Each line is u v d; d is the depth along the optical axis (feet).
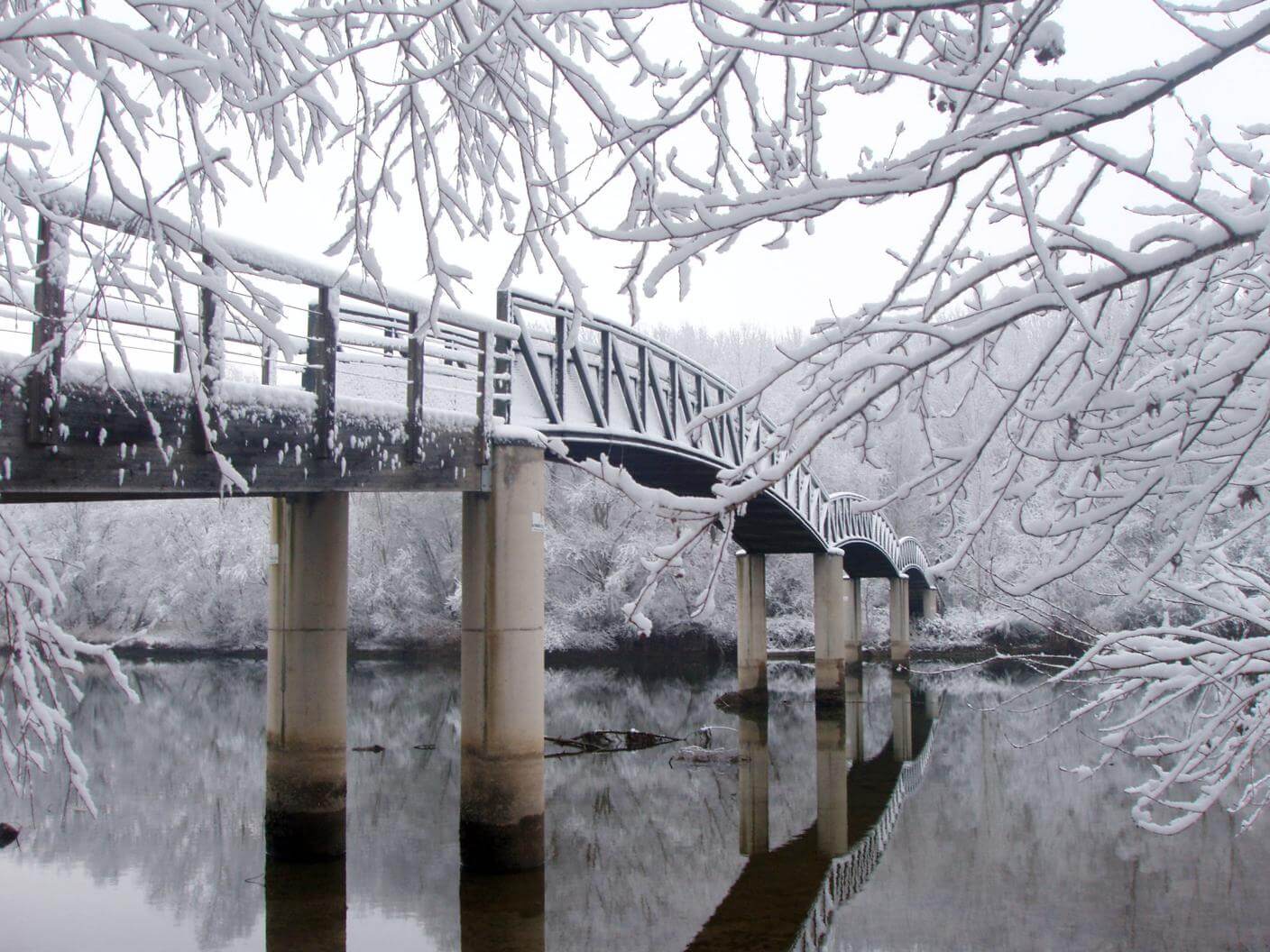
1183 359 14.38
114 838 42.42
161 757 62.34
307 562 37.63
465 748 37.81
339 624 38.04
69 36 10.87
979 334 11.18
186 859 39.17
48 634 15.65
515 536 38.01
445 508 163.63
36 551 15.47
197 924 31.83
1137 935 32.09
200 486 26.02
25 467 21.79
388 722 81.56
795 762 66.03
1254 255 12.56
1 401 21.24
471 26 13.21
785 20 11.93
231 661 139.74
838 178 10.34
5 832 42.42
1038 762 64.39
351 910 33.40
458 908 33.94
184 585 152.15
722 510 12.48
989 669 135.64
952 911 35.04
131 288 13.33
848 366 11.81
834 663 96.58
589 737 71.61
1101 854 42.19
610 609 152.25
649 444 53.83
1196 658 17.25
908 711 94.22
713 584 12.89
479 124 15.07
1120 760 62.08
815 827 48.06
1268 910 34.24
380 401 33.71
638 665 146.20
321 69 11.36
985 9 10.03
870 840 45.44
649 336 56.44
